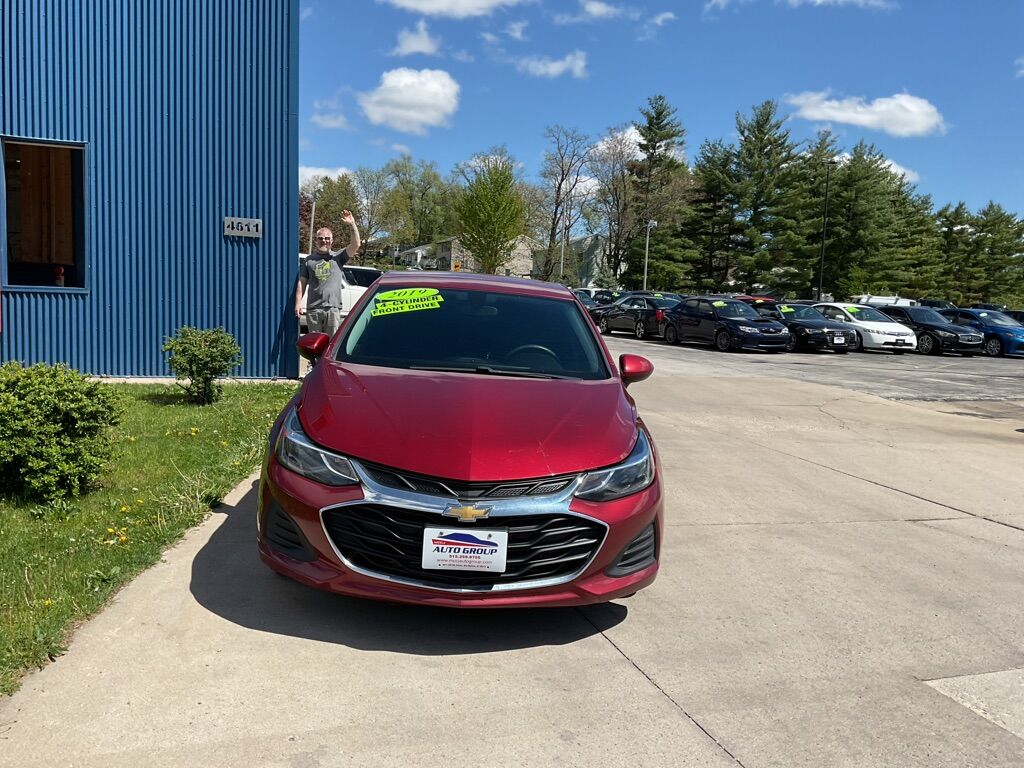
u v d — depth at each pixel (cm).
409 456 325
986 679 344
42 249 1128
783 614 400
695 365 1697
